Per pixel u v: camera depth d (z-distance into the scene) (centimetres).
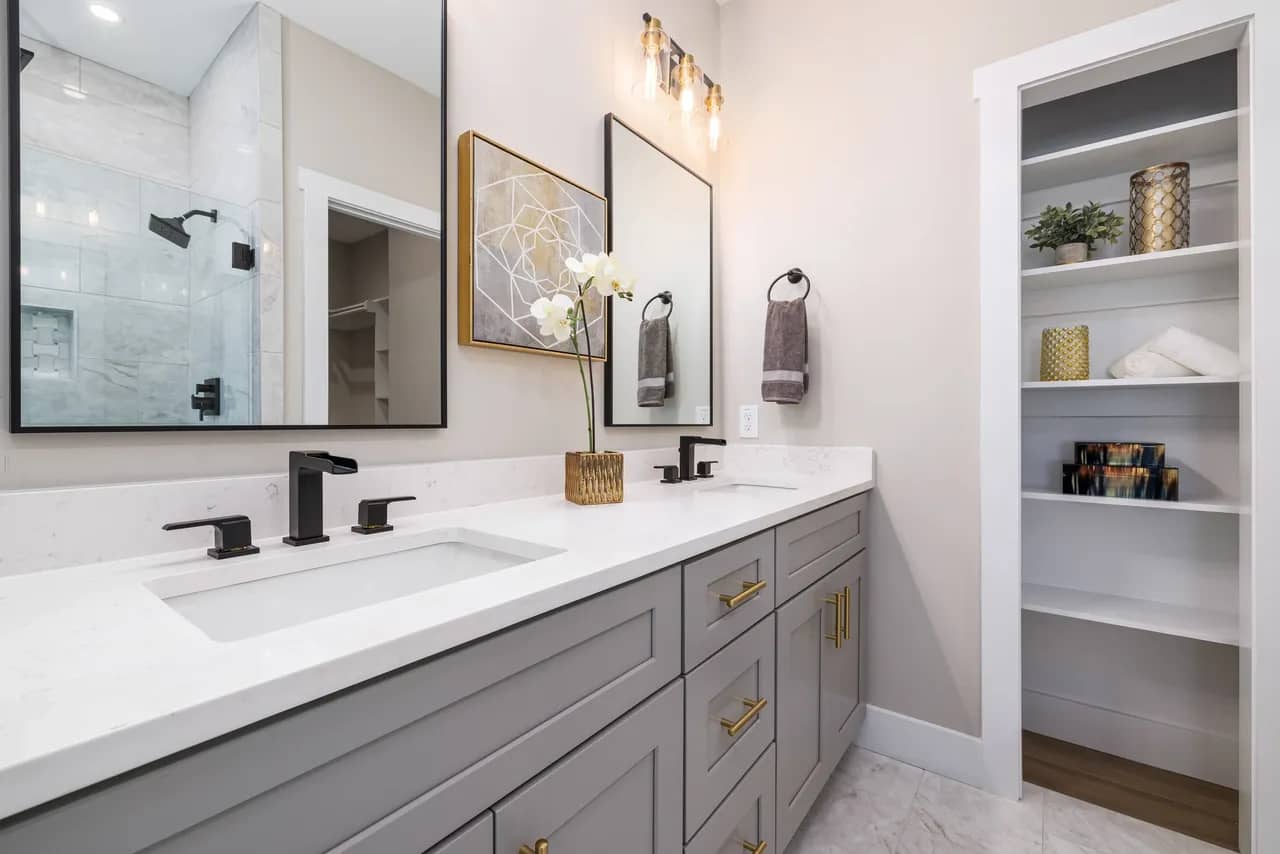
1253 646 132
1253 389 132
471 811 58
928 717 176
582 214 156
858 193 189
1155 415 172
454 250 125
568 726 70
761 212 210
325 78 102
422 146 117
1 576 69
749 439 212
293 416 96
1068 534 186
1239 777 150
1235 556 162
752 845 114
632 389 175
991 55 167
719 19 220
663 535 96
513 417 139
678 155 200
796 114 203
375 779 50
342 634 51
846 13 193
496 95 135
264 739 43
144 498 79
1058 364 170
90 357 76
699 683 96
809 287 199
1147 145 159
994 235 163
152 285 82
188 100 85
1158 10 143
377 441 110
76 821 35
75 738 35
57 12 74
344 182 104
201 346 86
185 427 85
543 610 65
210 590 75
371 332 108
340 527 101
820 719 147
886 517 184
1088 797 160
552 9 150
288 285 96
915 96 179
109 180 78
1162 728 172
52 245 74
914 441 179
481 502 126
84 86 76
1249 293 135
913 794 163
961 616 171
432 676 54
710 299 212
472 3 130
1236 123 145
